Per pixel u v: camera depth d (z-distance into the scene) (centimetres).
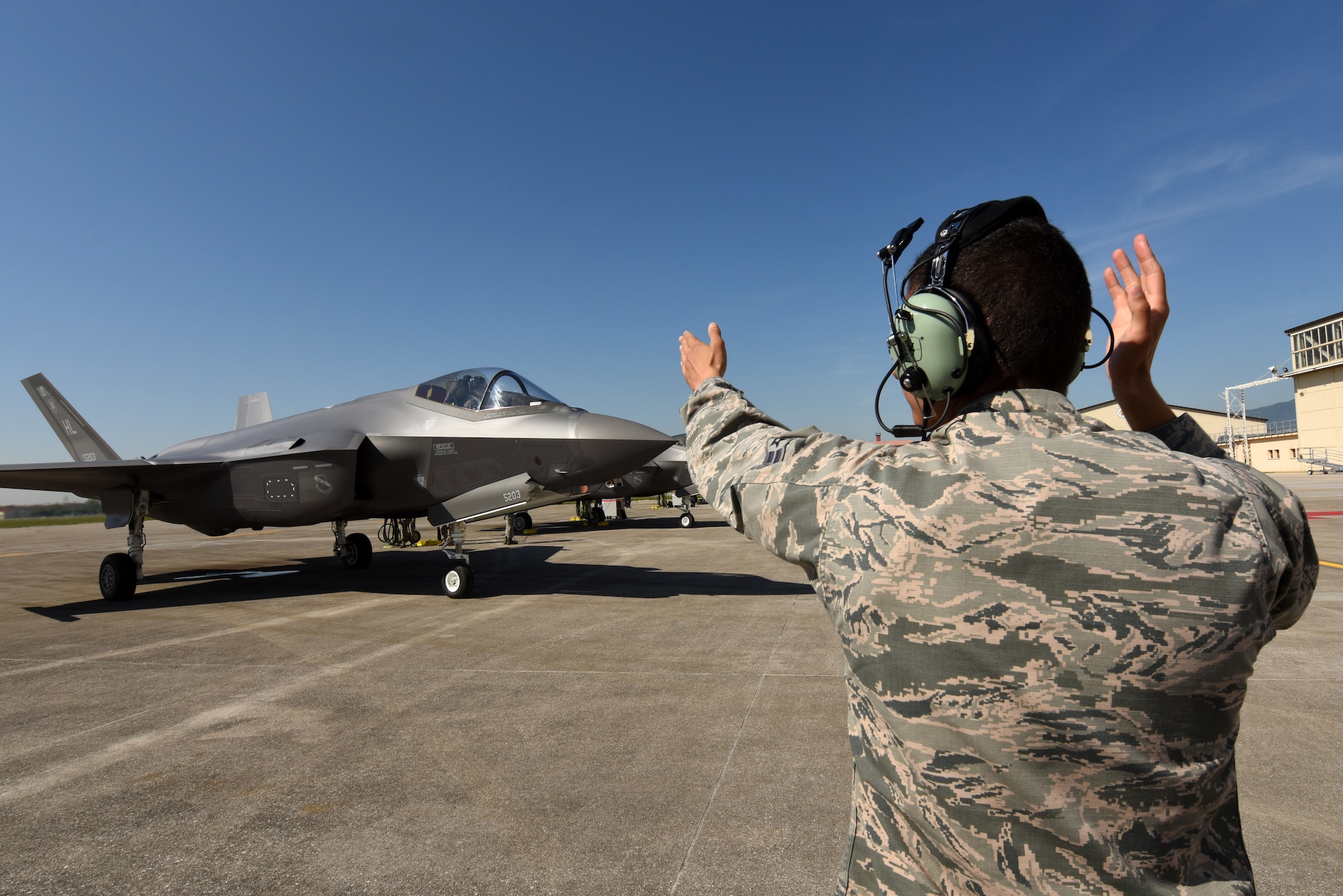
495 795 336
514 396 948
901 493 86
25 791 350
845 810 315
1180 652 74
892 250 125
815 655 593
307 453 941
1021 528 78
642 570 1210
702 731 416
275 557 1683
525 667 571
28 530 3638
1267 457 5941
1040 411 91
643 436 855
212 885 266
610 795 334
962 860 82
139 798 341
